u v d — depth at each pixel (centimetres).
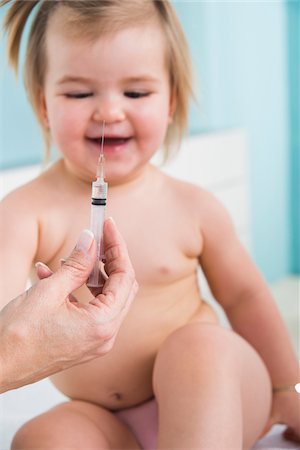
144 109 117
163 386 107
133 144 118
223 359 108
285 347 137
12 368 89
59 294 90
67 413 116
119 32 115
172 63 125
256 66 331
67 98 116
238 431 103
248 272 134
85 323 90
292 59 346
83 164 117
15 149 231
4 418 132
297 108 349
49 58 118
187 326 115
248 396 112
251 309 136
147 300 122
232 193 300
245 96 325
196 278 131
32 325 89
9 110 229
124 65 115
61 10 118
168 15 124
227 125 314
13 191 122
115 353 121
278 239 348
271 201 342
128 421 124
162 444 103
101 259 100
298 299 317
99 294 98
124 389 122
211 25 303
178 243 126
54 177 124
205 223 129
